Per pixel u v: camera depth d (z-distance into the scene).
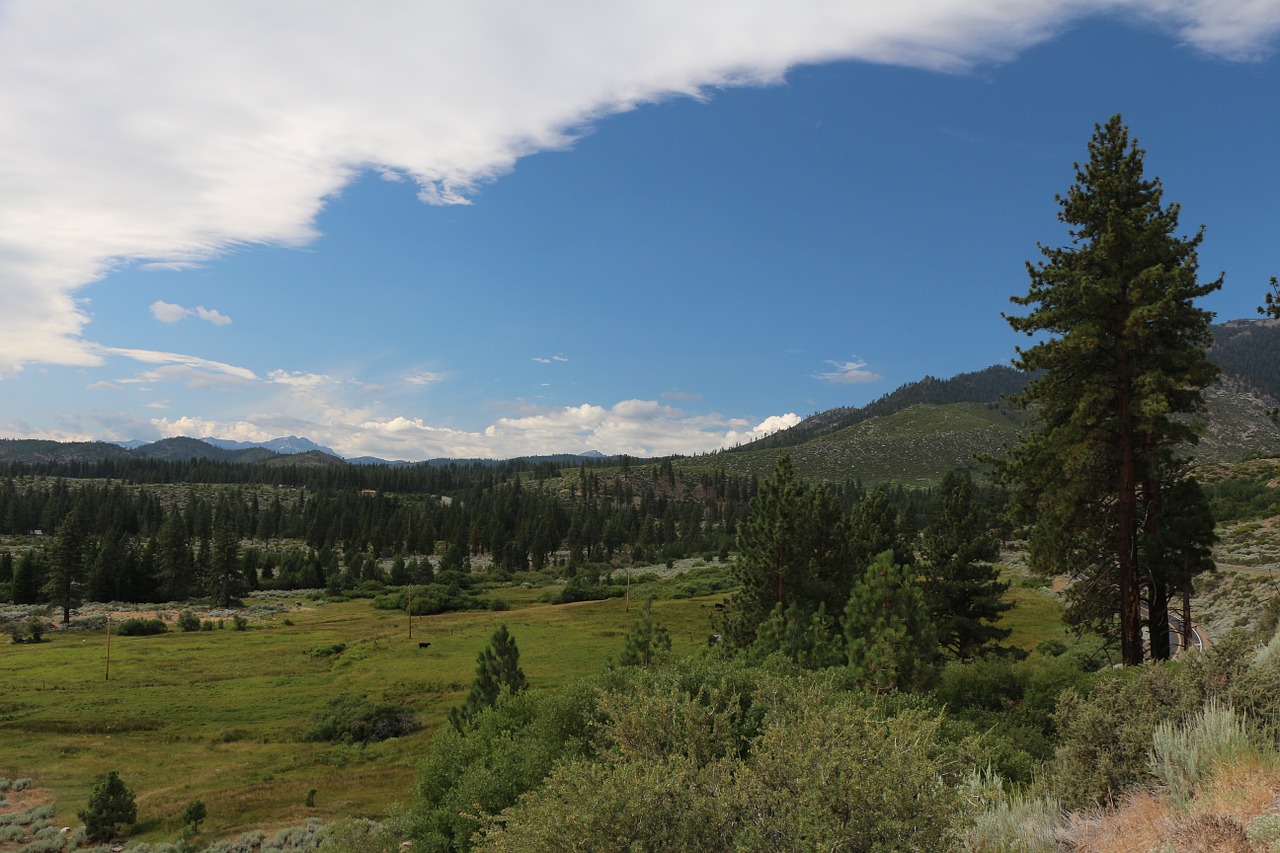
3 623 105.50
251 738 52.44
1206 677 6.59
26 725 54.62
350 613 118.44
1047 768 7.53
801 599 32.25
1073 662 21.81
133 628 98.38
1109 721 6.44
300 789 41.41
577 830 5.02
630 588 129.12
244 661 78.69
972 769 6.10
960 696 20.97
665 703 7.46
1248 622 35.41
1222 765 5.16
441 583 147.88
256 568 166.50
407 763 45.81
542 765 16.45
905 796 4.64
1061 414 22.27
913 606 23.30
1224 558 65.69
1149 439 20.48
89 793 41.56
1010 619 69.88
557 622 93.69
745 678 14.59
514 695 24.19
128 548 160.88
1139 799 5.38
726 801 5.01
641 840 4.90
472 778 18.33
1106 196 21.97
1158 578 20.97
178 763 46.88
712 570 136.38
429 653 76.25
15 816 37.53
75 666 76.31
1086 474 21.05
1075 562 22.78
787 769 5.15
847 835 4.53
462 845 18.50
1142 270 20.19
